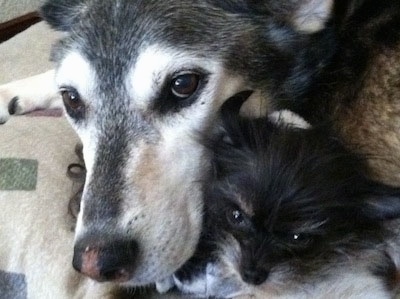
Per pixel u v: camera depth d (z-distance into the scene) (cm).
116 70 37
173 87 37
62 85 39
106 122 37
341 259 36
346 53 40
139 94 36
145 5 37
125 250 34
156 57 36
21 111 50
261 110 39
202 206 37
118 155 36
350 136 39
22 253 41
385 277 37
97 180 35
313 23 40
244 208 34
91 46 37
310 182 34
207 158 37
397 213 36
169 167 36
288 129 37
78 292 39
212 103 37
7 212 42
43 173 44
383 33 40
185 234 36
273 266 34
